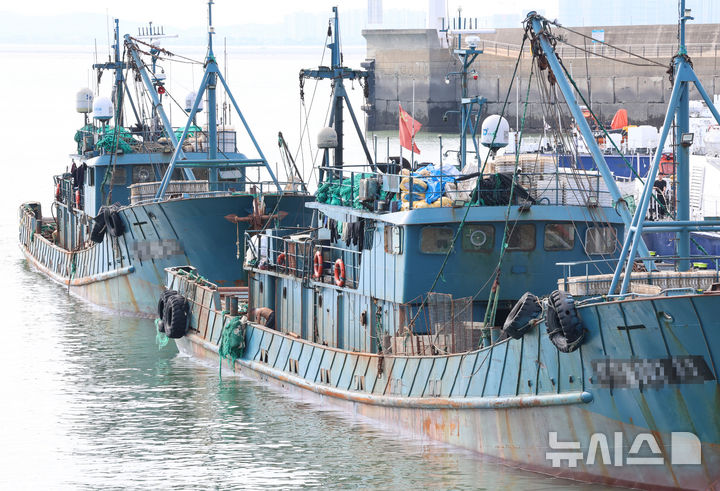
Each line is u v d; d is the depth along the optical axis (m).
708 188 157.75
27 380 124.88
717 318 74.75
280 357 118.44
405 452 95.38
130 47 173.00
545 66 97.06
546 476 85.81
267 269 126.31
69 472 93.81
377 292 102.19
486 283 97.56
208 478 91.44
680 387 77.25
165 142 181.38
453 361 92.12
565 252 98.31
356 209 105.62
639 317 77.00
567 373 81.81
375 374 102.00
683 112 91.81
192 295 137.50
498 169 103.62
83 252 178.50
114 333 151.38
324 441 99.25
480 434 90.12
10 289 184.75
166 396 117.25
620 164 175.12
